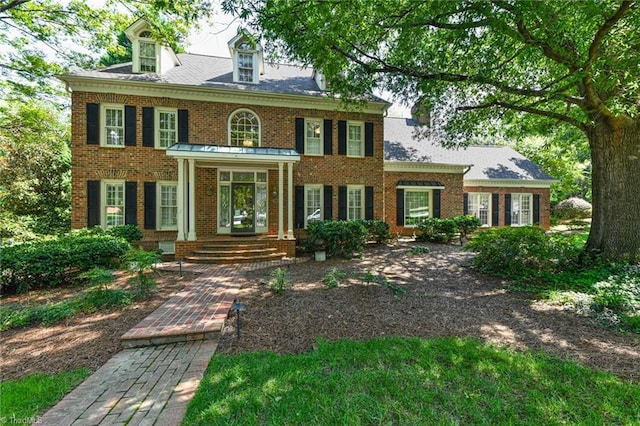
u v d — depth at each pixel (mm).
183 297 5527
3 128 12602
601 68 5492
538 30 5488
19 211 13773
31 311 4711
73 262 6723
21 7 9688
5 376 3094
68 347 3727
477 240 7738
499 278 6711
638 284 5391
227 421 2281
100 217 10766
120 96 10883
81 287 6539
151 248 10984
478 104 8914
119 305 5078
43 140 13688
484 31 6496
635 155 6777
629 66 5102
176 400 2627
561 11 4969
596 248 7164
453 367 3016
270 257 9641
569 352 3365
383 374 2875
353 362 3133
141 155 11078
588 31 5758
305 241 11352
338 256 9898
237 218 11844
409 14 6145
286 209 12250
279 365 3084
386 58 7953
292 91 12297
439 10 5605
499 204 17297
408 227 15430
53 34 10531
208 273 7719
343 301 5203
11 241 10633
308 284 6359
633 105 5910
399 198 15312
